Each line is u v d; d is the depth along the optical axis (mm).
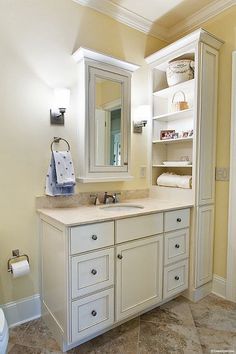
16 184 1712
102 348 1491
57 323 1525
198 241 2021
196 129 1961
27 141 1743
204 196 2049
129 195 2312
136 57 2309
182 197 2113
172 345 1519
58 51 1845
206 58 1963
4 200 1672
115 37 2156
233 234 2010
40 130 1794
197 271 2025
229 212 2031
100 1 1978
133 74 2297
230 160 2016
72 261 1375
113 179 2047
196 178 1988
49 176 1793
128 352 1463
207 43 1959
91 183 2062
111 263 1543
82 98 1905
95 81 1939
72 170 1831
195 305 1962
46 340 1557
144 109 2316
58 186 1763
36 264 1806
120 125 2109
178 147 2412
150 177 2438
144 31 2348
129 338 1579
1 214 1664
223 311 1878
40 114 1789
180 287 1975
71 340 1392
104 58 1947
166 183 2271
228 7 2004
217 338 1582
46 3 1776
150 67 2383
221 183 2104
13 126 1684
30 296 1787
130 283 1649
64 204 1917
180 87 2205
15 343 1530
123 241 1597
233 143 1985
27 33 1709
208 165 2061
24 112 1723
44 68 1791
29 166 1758
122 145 2133
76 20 1919
